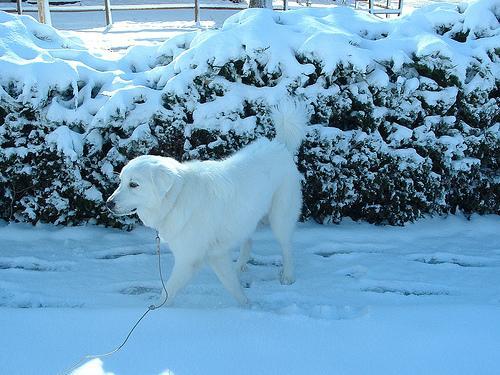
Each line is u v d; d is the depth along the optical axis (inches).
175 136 138.7
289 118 125.8
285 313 109.8
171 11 373.4
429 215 156.9
